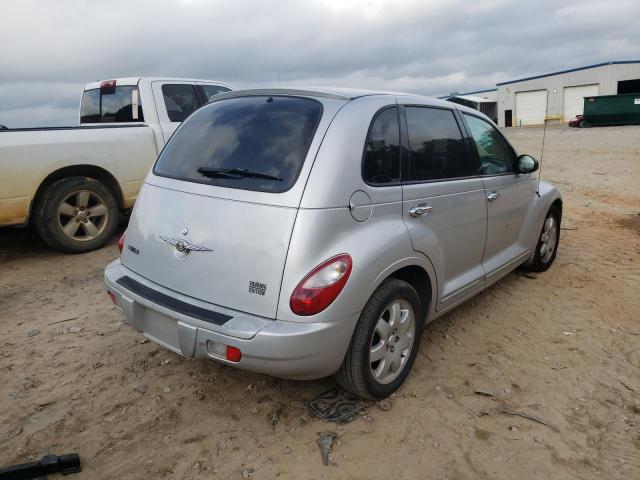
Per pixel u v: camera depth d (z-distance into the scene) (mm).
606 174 13117
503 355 3828
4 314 4613
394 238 3002
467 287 3918
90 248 6379
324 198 2699
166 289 3037
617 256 6195
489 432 2982
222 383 3457
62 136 5969
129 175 6590
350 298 2727
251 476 2662
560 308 4648
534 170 4520
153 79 7160
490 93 60625
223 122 3268
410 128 3408
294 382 3453
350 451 2822
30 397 3330
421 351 3873
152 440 2930
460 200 3691
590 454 2820
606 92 45375
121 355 3844
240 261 2736
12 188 5598
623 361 3756
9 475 2572
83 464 2746
